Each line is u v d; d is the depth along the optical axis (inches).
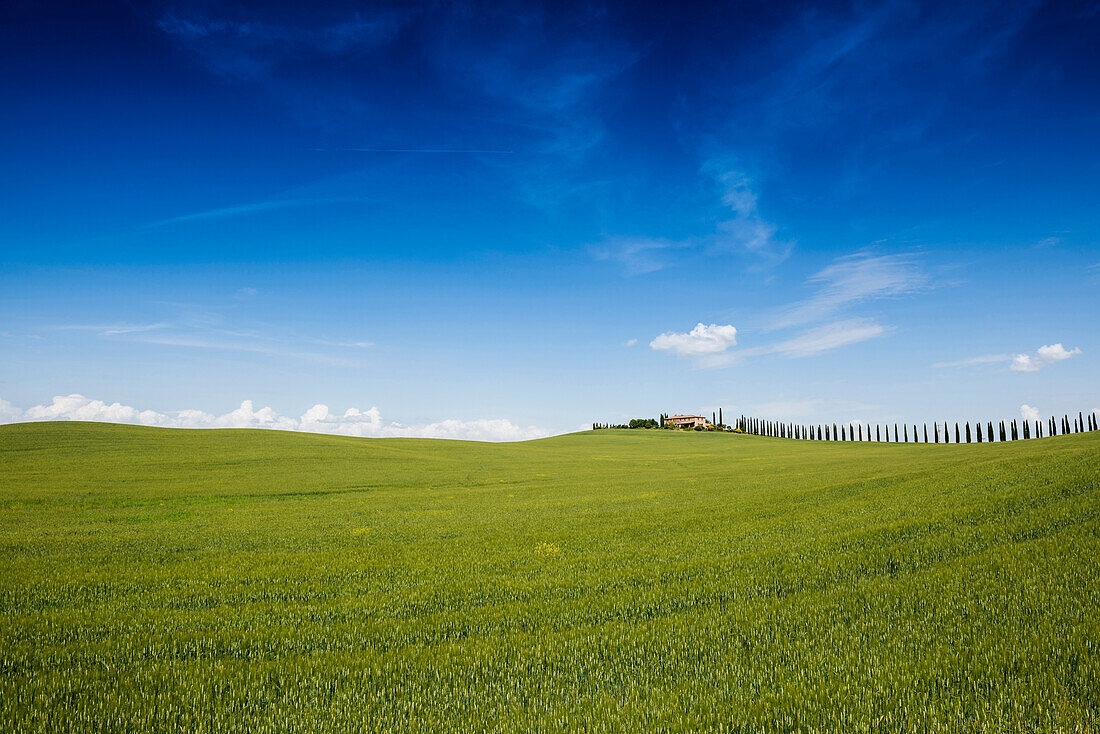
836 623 353.1
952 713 227.8
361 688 282.7
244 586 549.6
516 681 283.1
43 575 612.4
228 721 249.1
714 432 6875.0
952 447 3801.7
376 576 590.9
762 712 238.5
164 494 1817.2
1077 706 225.9
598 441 5639.8
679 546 716.7
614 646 330.3
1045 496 823.1
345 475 2455.7
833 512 944.9
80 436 3393.2
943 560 514.0
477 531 973.8
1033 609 346.9
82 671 313.6
